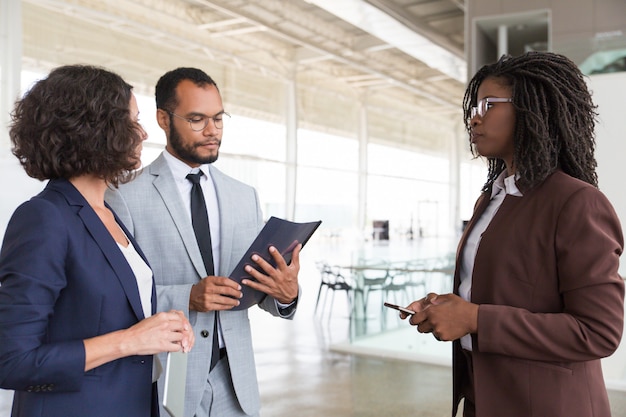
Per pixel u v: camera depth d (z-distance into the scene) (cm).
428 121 2759
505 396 137
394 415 410
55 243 115
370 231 2350
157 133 1359
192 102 189
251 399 194
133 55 1302
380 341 602
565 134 140
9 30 762
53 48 1112
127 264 128
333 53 1616
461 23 1409
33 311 109
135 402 127
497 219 146
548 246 133
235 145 1634
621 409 425
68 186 125
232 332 193
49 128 119
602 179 497
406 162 2600
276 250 171
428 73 1961
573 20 552
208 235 197
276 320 782
